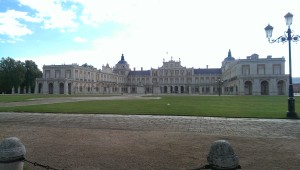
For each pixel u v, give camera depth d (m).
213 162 4.73
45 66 115.06
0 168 5.11
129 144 9.28
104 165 6.99
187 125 13.55
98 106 25.78
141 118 16.41
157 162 7.23
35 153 8.12
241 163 7.12
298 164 7.04
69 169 6.67
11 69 103.88
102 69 141.38
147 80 161.75
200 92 151.25
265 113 18.73
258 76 86.62
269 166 6.88
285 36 17.91
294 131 11.83
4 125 13.58
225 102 34.06
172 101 37.00
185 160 7.39
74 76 111.75
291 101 16.70
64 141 9.76
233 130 12.09
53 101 36.12
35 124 13.96
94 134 11.09
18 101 35.81
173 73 155.75
